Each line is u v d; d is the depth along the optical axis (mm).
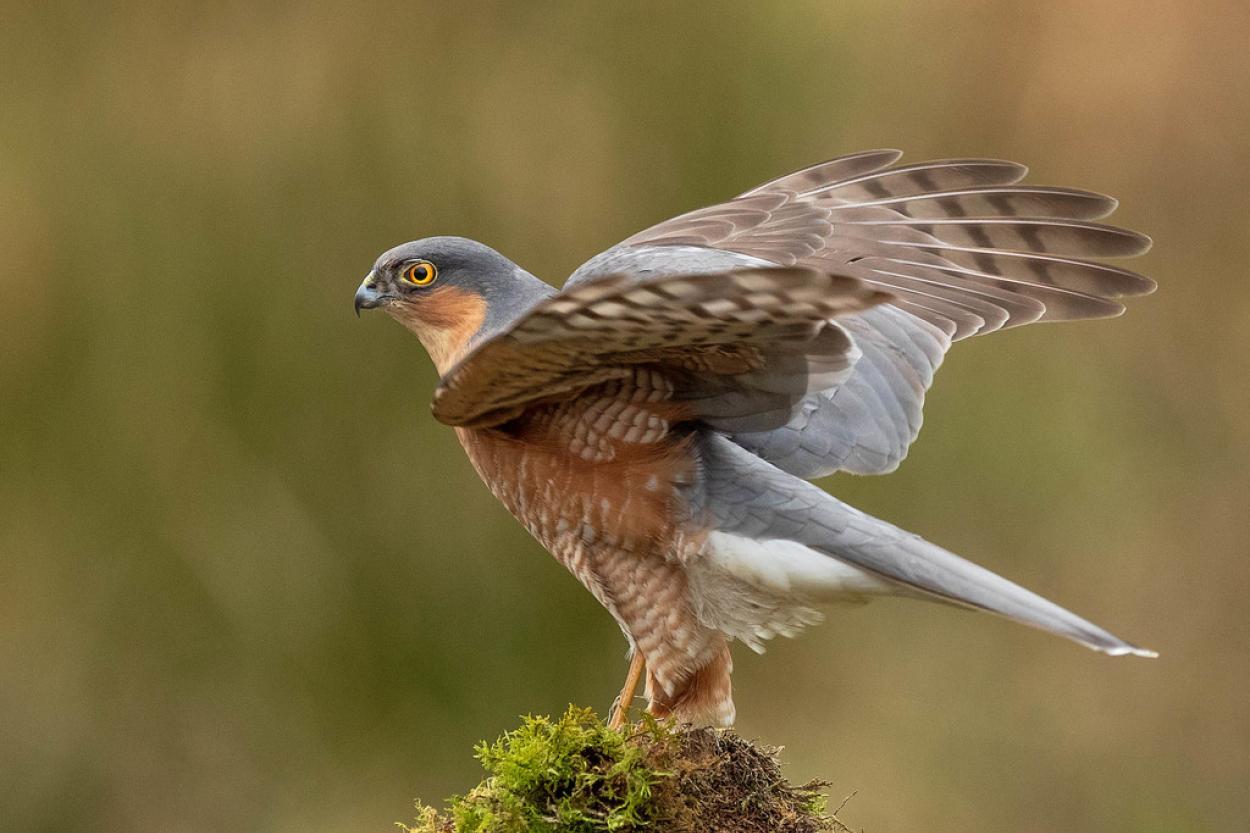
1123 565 14742
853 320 6988
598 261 7133
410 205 12703
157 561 12836
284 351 12711
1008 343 14703
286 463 12750
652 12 12992
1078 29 15539
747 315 5059
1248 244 16094
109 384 12797
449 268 7594
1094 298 7184
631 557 6516
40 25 13031
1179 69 15977
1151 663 14703
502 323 7535
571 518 6555
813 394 6598
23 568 12969
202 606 12945
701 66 13016
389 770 12953
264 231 12711
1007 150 15383
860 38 13930
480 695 12836
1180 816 14070
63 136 12969
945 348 7023
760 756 5914
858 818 13539
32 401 12922
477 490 12844
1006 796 13953
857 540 5953
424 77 12812
